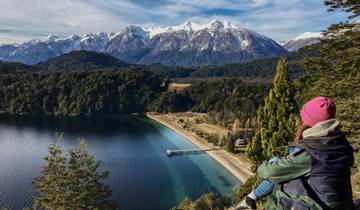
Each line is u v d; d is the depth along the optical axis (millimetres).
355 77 20766
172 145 145875
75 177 27000
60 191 27156
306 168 3600
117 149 135000
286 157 3715
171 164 115188
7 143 141250
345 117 20719
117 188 89000
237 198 28672
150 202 80438
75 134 166625
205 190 89375
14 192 83500
